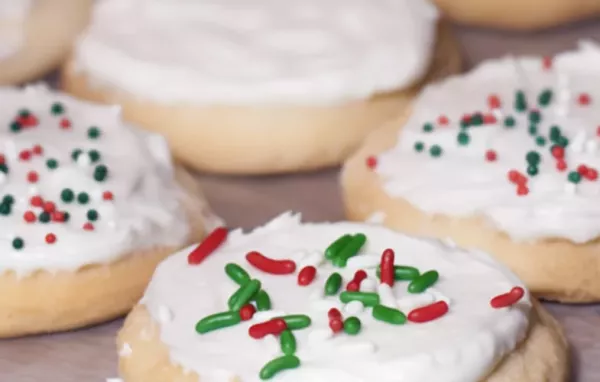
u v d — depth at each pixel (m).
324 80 0.35
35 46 0.38
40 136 0.33
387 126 0.34
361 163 0.34
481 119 0.33
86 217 0.31
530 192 0.31
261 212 0.34
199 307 0.28
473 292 0.28
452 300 0.28
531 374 0.27
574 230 0.30
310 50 0.36
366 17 0.37
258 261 0.29
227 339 0.27
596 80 0.35
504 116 0.33
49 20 0.39
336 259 0.29
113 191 0.31
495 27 0.40
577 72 0.35
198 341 0.27
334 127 0.35
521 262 0.31
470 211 0.31
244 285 0.28
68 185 0.31
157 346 0.28
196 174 0.36
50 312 0.30
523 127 0.33
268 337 0.27
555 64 0.35
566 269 0.31
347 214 0.33
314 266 0.29
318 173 0.36
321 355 0.27
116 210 0.31
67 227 0.30
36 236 0.30
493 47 0.40
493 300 0.28
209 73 0.35
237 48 0.36
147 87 0.36
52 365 0.30
